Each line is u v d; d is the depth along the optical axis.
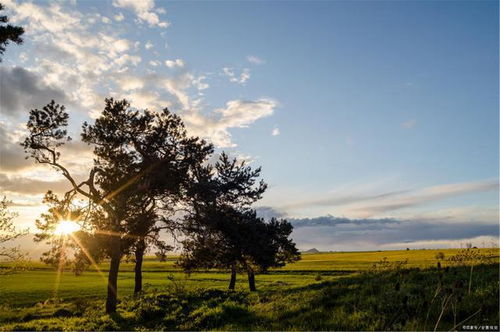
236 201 36.62
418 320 8.94
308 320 11.23
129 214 25.56
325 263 97.12
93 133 25.80
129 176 24.94
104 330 17.75
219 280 62.12
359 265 85.12
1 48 17.91
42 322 20.81
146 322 18.67
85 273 86.56
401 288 12.12
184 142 27.50
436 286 11.87
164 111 27.47
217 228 28.17
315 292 15.41
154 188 25.66
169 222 27.00
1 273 23.12
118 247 25.39
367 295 12.77
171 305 21.20
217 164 37.66
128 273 87.44
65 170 24.95
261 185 37.69
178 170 26.72
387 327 8.79
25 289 51.56
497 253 15.99
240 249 30.77
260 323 12.49
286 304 14.38
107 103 26.14
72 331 17.83
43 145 24.47
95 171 25.62
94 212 25.47
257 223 33.09
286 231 38.31
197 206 27.03
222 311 15.52
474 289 10.98
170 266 107.62
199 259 30.41
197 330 14.20
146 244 28.61
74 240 24.55
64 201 25.25
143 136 26.67
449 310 9.27
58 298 40.94
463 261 16.30
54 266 24.62
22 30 17.75
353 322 9.92
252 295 20.33
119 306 25.81
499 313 8.34
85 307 29.08
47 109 24.16
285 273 72.56
